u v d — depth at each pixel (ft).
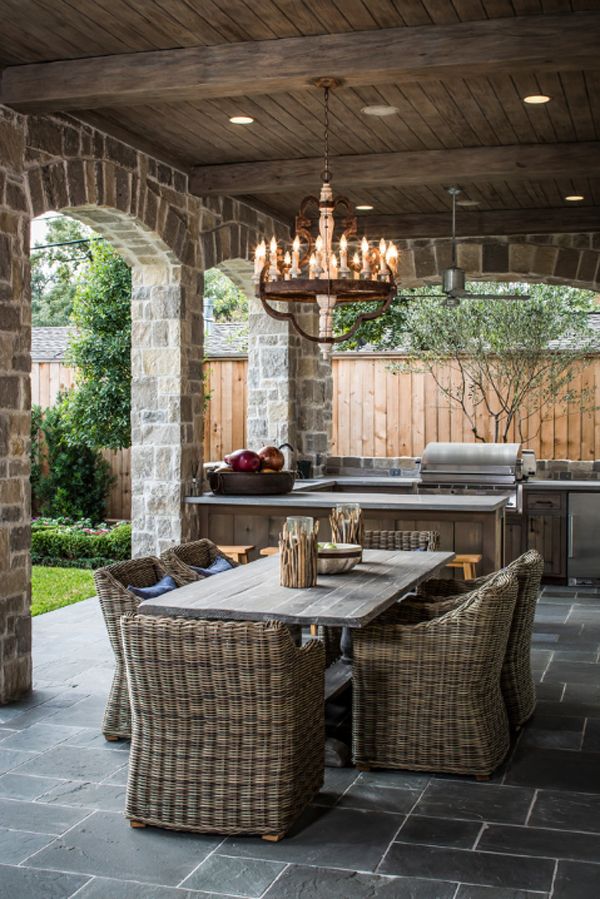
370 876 10.65
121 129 20.42
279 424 30.78
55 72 16.53
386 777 13.66
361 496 23.75
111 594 14.57
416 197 27.50
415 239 30.78
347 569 15.28
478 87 18.15
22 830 11.88
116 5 14.34
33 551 33.32
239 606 12.65
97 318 34.09
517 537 29.71
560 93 18.45
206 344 48.44
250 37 15.66
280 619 12.21
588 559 29.22
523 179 24.32
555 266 29.96
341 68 15.46
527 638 16.02
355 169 23.07
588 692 17.98
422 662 13.66
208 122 20.30
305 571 14.07
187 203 23.67
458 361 34.45
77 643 21.17
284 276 15.60
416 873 10.70
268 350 30.83
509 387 34.22
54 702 16.96
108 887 10.43
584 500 29.14
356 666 13.94
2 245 16.70
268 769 11.59
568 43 14.57
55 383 40.24
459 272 26.96
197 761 11.76
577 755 14.55
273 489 23.85
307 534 14.08
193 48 16.05
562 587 29.25
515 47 14.76
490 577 16.76
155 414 23.72
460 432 35.27
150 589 14.82
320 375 32.30
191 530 24.18
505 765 14.14
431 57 15.07
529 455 30.55
